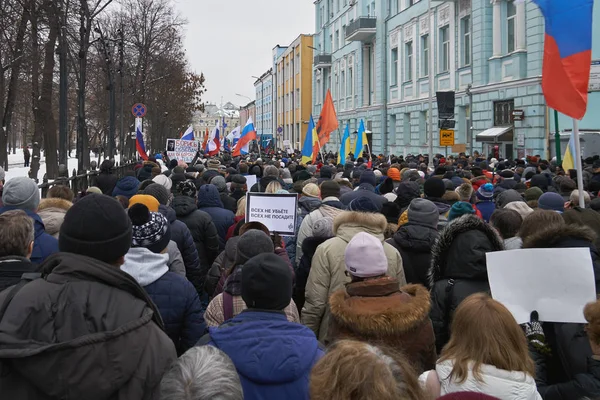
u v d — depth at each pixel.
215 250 6.45
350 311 3.25
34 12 20.42
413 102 36.47
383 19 41.69
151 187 6.36
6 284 3.13
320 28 62.28
